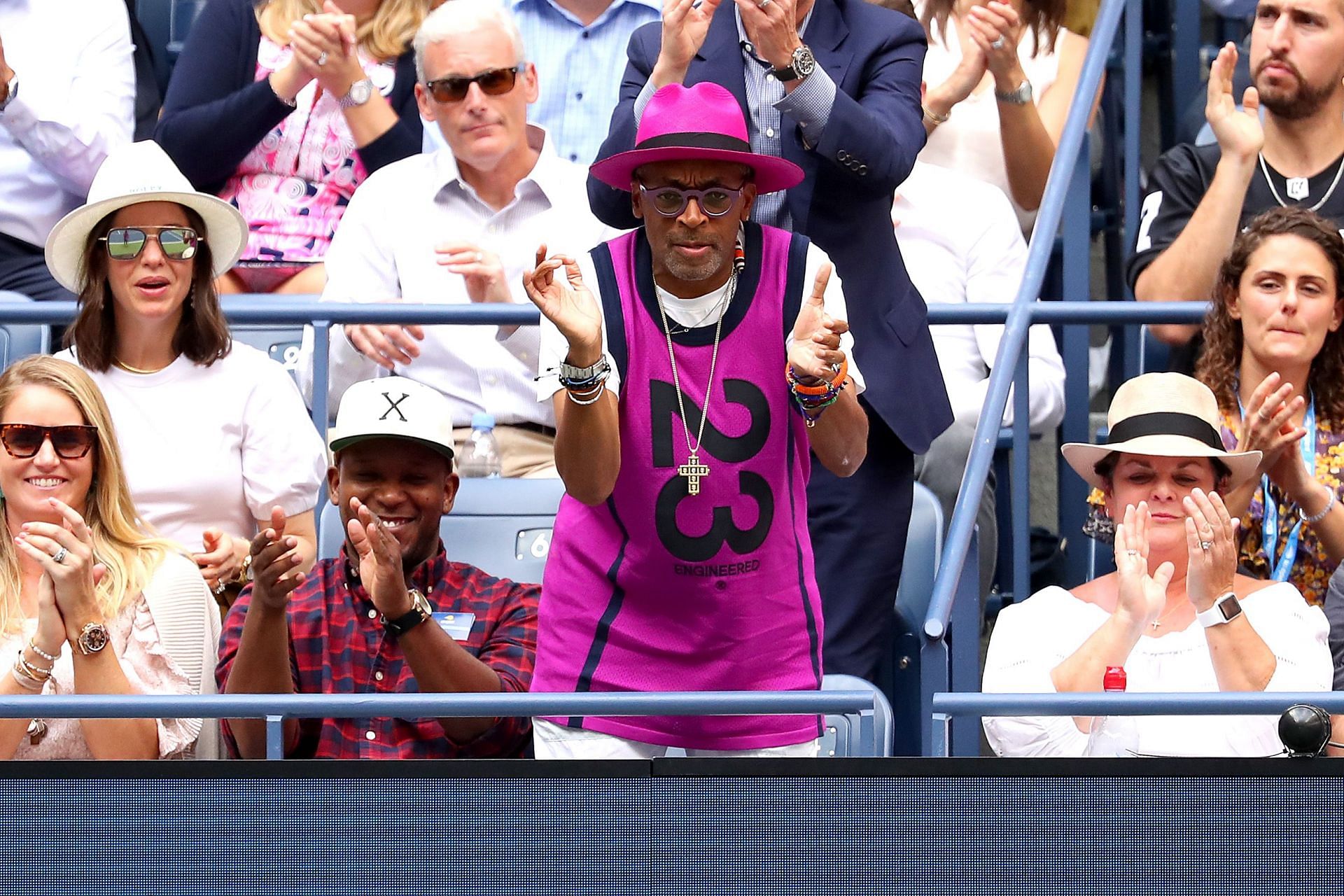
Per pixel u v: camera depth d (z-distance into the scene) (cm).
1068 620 1600
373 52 2352
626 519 1334
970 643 1608
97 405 1605
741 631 1336
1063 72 2461
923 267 2159
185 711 1236
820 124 1584
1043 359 2145
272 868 1138
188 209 1805
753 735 1359
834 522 1691
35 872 1135
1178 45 2647
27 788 1138
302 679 1570
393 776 1141
